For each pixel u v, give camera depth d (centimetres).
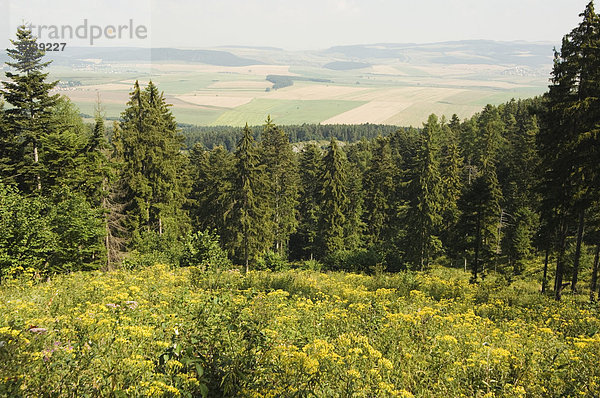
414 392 611
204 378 480
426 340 842
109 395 462
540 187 2261
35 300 982
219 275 1504
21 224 1867
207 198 5288
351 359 645
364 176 6069
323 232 5088
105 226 2641
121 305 842
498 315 1326
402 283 1814
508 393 590
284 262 3872
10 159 2909
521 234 4103
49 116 3017
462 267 4750
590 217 2238
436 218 4416
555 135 2141
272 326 742
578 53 2000
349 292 1445
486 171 5588
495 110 7231
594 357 754
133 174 3503
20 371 484
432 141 4522
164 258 2773
